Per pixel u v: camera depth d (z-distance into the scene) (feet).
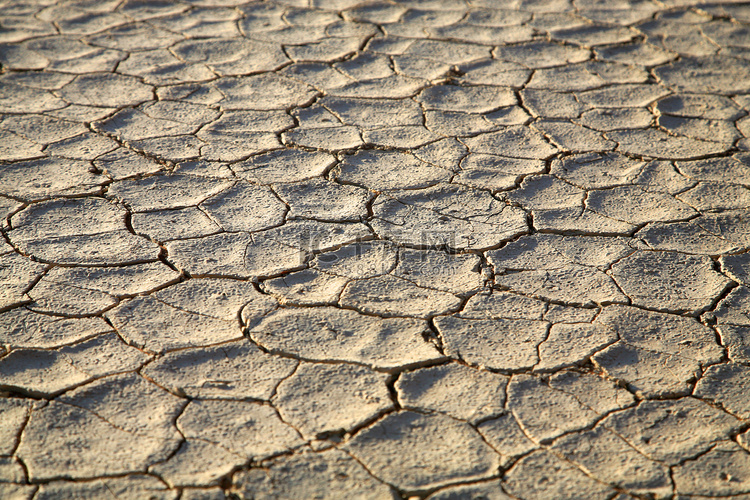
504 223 8.49
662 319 6.94
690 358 6.45
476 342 6.59
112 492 5.02
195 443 5.46
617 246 8.11
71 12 14.96
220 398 5.88
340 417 5.74
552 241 8.18
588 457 5.44
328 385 6.06
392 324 6.80
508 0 16.35
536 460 5.41
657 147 10.34
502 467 5.33
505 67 12.92
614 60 13.35
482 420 5.74
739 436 5.65
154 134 10.26
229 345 6.46
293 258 7.75
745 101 11.76
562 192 9.16
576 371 6.28
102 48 13.24
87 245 7.77
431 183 9.29
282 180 9.24
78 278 7.23
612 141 10.50
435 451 5.46
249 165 9.57
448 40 14.07
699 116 11.27
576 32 14.64
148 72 12.30
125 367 6.15
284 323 6.76
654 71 12.91
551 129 10.78
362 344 6.53
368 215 8.57
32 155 9.49
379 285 7.36
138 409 5.74
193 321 6.73
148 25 14.46
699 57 13.50
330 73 12.50
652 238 8.25
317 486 5.13
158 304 6.94
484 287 7.38
